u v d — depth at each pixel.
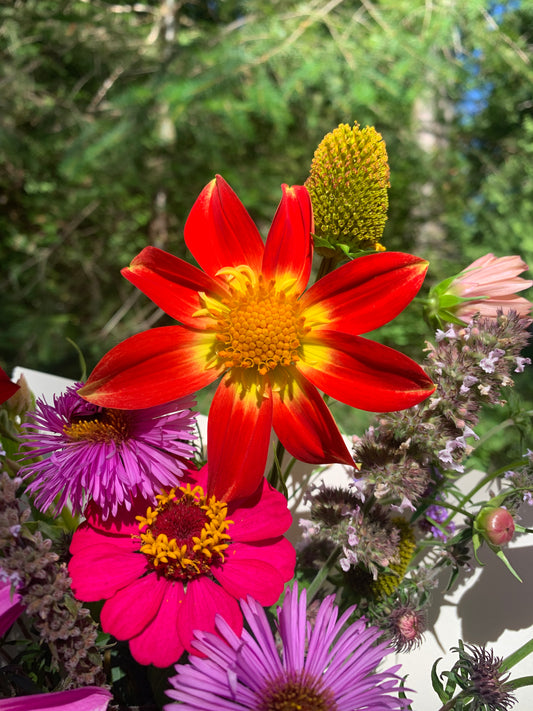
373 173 0.16
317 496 0.17
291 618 0.13
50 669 0.14
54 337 0.88
